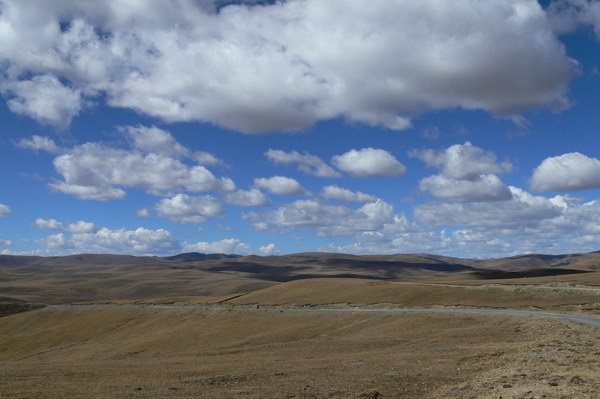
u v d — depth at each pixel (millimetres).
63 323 113875
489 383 22062
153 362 43469
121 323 104125
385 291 95938
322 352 44656
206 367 35250
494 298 83125
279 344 56125
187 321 94812
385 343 46938
